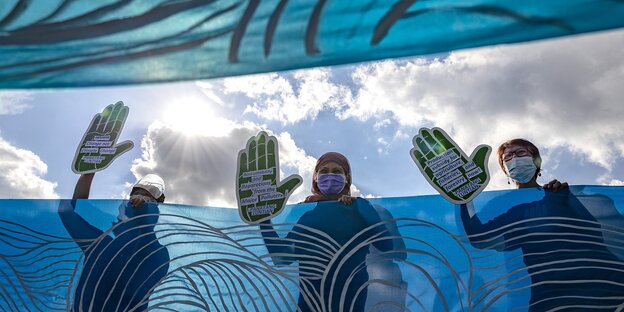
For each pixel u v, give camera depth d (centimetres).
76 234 423
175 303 394
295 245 401
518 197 394
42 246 421
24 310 404
